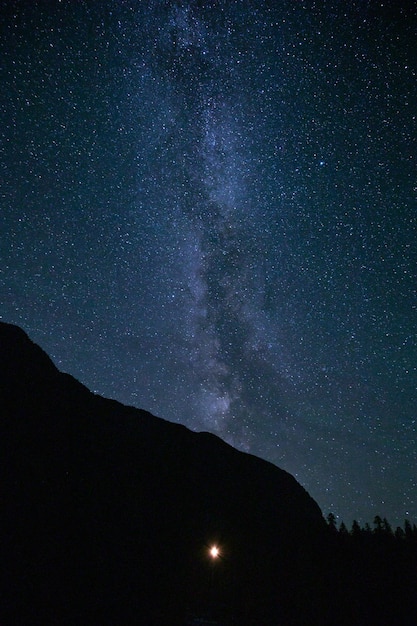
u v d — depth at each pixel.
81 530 21.39
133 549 22.45
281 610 23.30
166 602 20.12
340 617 23.72
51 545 19.31
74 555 19.59
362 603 25.02
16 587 16.19
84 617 16.48
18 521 19.48
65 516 21.56
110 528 22.88
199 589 22.92
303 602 24.36
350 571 27.98
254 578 25.67
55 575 17.80
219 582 24.17
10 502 20.19
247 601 23.08
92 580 18.78
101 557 20.47
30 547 18.52
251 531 31.56
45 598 16.36
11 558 17.38
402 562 28.83
